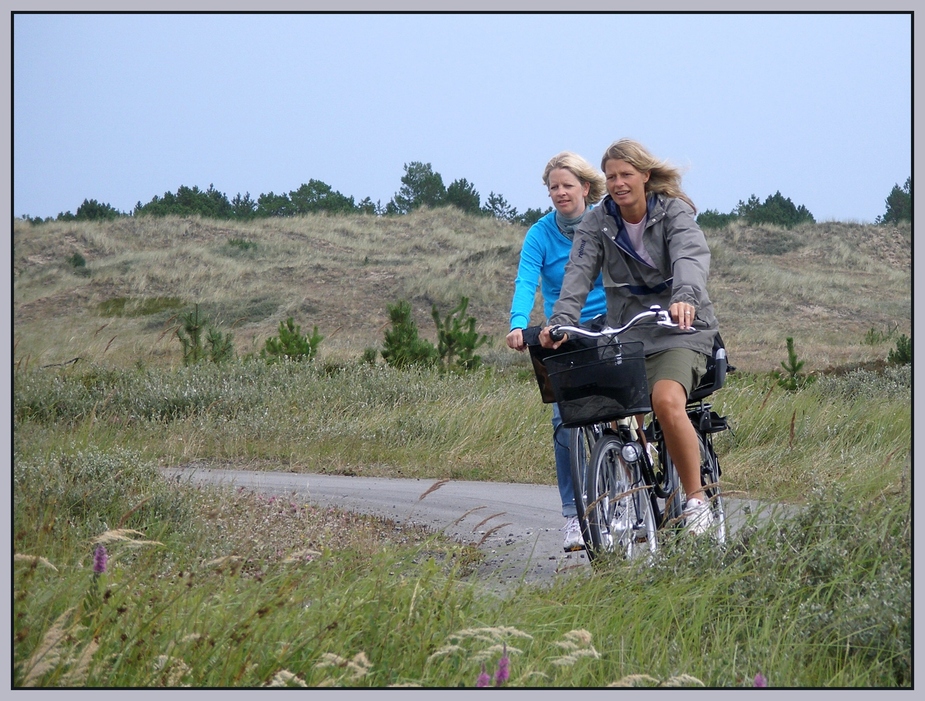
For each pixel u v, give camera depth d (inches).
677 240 768.3
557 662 530.0
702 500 746.2
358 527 944.3
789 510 800.9
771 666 567.2
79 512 890.7
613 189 775.1
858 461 1411.2
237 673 515.5
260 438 1664.6
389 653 558.9
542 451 1595.7
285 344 2502.5
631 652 581.6
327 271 7711.6
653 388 757.9
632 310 801.6
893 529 730.8
